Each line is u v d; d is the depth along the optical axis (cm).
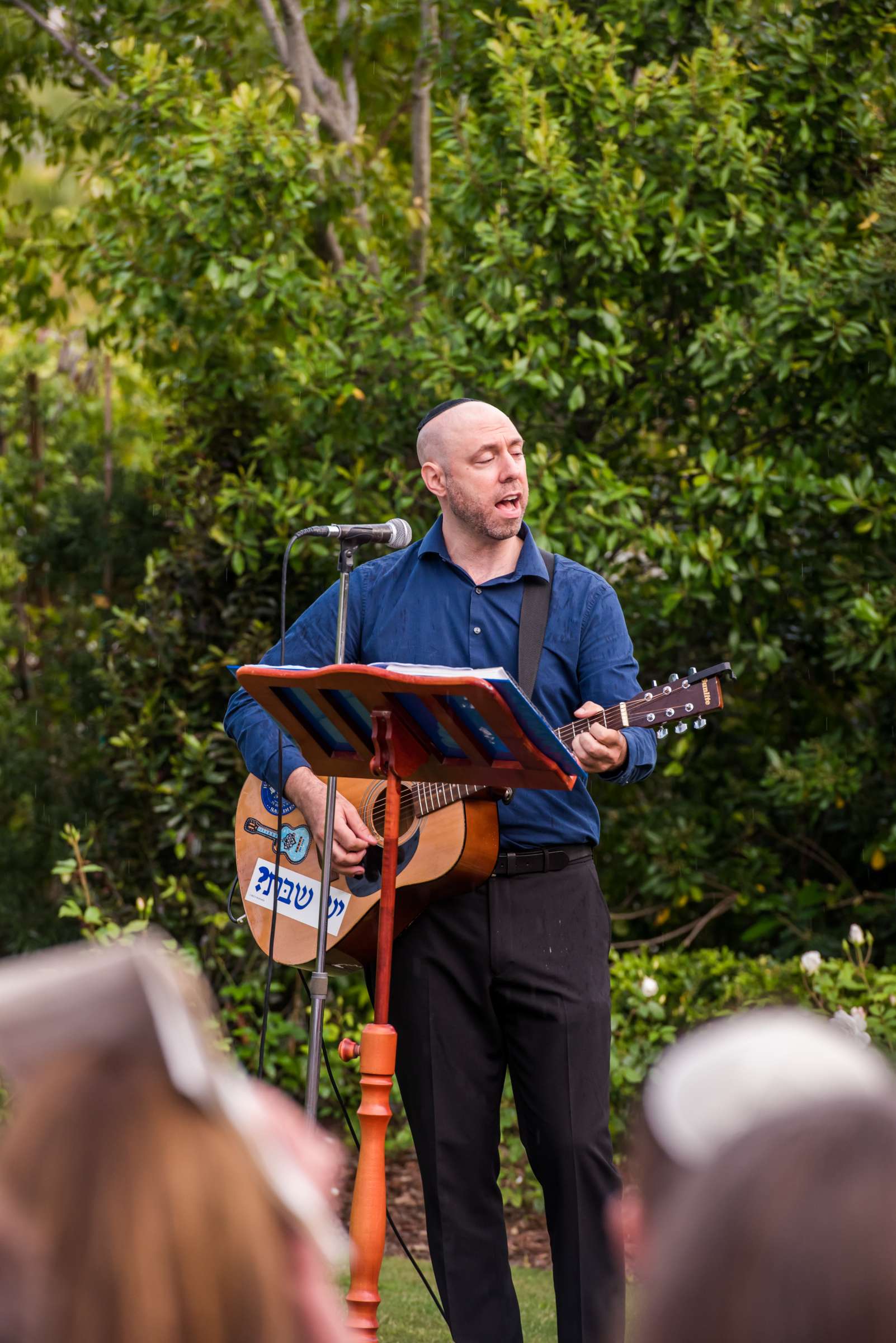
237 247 1656
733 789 1753
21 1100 209
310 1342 211
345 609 898
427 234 1869
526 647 908
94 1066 207
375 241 1817
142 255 1727
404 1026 888
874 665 1560
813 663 1770
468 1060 880
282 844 981
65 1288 197
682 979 1502
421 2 1869
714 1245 176
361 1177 752
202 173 1644
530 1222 1446
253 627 1720
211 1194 202
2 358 2248
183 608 1784
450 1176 876
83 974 216
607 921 905
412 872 869
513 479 909
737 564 1630
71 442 2206
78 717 1931
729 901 1734
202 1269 198
